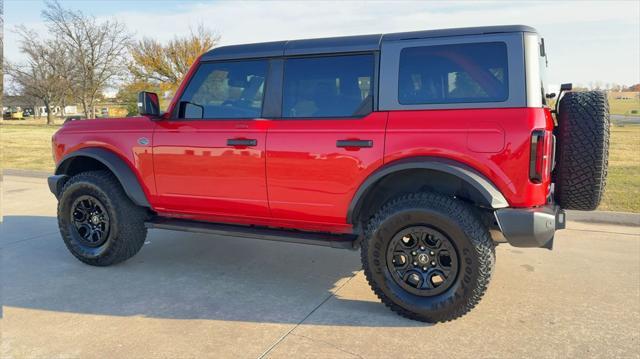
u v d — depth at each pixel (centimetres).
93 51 4019
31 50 4450
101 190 446
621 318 347
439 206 330
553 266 461
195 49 4134
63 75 4378
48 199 827
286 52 391
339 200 366
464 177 320
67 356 297
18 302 379
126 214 450
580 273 441
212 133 406
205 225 428
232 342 315
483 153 321
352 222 372
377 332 329
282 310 365
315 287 414
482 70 331
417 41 350
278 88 392
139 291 403
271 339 319
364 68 366
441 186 366
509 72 323
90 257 461
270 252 517
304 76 386
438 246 337
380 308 370
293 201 383
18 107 6338
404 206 339
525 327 335
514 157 315
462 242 325
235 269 461
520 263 471
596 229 595
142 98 414
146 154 436
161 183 433
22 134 2489
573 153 346
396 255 350
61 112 6250
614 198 708
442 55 343
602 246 525
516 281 423
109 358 294
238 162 396
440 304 334
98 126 464
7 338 320
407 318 350
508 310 363
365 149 351
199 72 427
